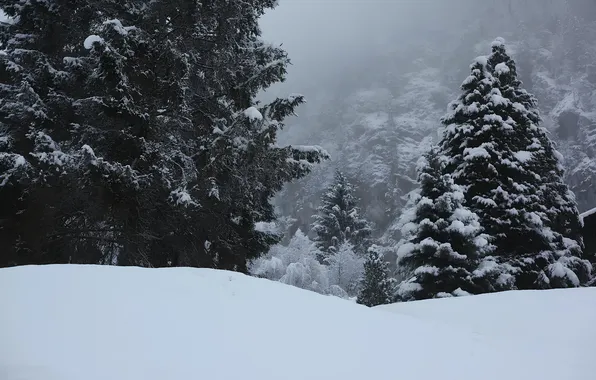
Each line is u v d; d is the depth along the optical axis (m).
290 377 3.80
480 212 21.72
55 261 13.82
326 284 32.41
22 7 13.99
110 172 11.99
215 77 16.02
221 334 4.39
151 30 15.03
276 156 15.44
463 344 5.69
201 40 16.03
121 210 12.83
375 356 4.68
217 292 5.66
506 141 22.91
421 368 4.60
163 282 5.59
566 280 20.80
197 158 15.45
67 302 4.41
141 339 3.91
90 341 3.69
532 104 26.75
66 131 14.08
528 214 21.53
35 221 13.05
